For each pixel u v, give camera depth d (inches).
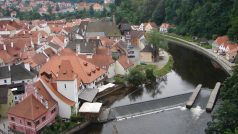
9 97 4547.2
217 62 7534.5
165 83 6097.4
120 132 4195.4
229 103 3806.6
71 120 4311.0
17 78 5182.1
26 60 6171.3
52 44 7308.1
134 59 7465.6
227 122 3590.1
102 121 4394.7
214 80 6254.9
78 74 5152.6
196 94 5246.1
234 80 4500.5
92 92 5027.1
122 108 4815.5
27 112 3964.1
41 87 4313.5
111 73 6033.5
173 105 4963.1
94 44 6845.5
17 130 4099.4
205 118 4520.2
